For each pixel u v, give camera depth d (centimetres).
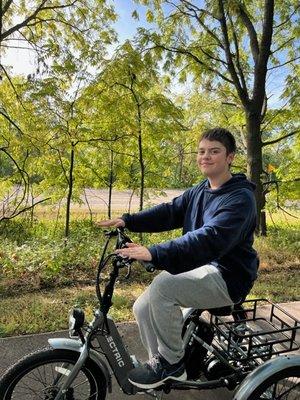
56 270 488
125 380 222
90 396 228
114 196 1616
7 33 684
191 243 195
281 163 915
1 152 866
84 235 695
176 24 771
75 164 884
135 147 845
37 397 246
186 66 796
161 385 215
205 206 229
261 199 785
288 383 247
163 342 212
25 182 826
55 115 726
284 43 816
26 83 707
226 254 216
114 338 222
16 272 486
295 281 514
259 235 767
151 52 724
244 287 221
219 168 224
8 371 210
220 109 938
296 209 918
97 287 217
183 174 1027
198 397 262
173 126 762
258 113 768
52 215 1030
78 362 211
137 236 702
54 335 336
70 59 705
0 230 819
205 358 238
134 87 703
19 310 383
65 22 780
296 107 837
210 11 719
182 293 208
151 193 1020
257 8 836
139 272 505
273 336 257
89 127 757
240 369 221
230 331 219
